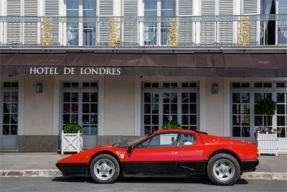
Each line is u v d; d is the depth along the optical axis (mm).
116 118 11859
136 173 7320
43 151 11852
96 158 7371
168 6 12383
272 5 12156
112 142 11820
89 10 12531
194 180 7855
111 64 10438
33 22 11805
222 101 11664
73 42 12258
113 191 6688
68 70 10305
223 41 11781
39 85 11859
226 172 7215
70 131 11148
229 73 10102
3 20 11859
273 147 10781
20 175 8422
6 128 12234
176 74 10180
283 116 11641
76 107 12281
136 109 11836
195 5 12047
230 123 11766
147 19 12070
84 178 8086
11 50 11367
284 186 7172
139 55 11219
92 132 12266
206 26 11836
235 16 11609
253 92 11797
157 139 7438
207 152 7230
